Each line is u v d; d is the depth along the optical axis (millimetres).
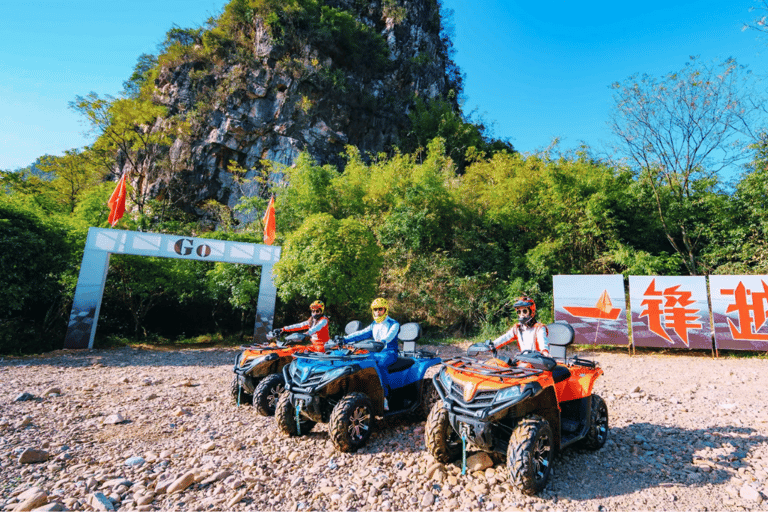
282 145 27562
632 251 12703
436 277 14023
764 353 9789
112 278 12164
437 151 21766
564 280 10977
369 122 31828
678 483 3285
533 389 3121
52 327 11531
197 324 14375
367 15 37750
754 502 2973
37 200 15258
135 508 2895
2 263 9570
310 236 10812
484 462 3518
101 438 4285
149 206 24219
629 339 10469
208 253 11758
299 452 3920
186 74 30359
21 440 4137
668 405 5578
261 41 30297
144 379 7004
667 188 13727
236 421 4871
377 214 16328
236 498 3006
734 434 4383
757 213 12016
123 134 23016
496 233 16406
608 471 3516
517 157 19312
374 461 3703
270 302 11961
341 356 4141
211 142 27188
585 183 13695
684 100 13102
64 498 3031
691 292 9883
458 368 3512
